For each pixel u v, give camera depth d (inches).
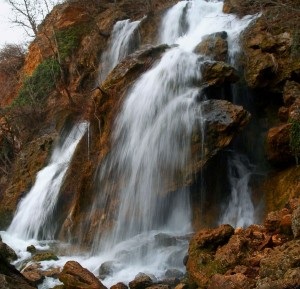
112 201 404.2
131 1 737.6
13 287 243.8
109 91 461.1
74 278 273.0
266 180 366.9
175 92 413.1
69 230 420.5
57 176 507.8
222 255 254.7
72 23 765.3
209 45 455.8
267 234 264.1
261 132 407.5
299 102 360.8
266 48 424.2
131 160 406.0
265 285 203.8
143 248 333.1
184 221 371.2
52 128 638.5
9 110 724.0
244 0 520.7
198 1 612.7
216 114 368.2
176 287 262.2
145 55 472.1
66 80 716.7
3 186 624.4
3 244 366.9
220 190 378.0
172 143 383.9
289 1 458.0
